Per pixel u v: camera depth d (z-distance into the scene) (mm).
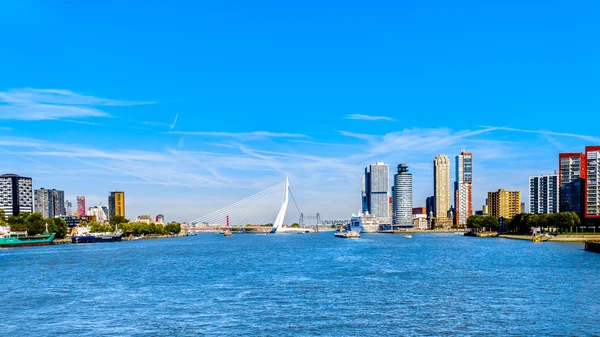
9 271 176875
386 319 95438
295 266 188625
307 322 93625
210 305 109375
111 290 131125
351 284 137625
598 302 108562
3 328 91188
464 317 96250
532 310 101312
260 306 107938
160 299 117188
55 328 90875
